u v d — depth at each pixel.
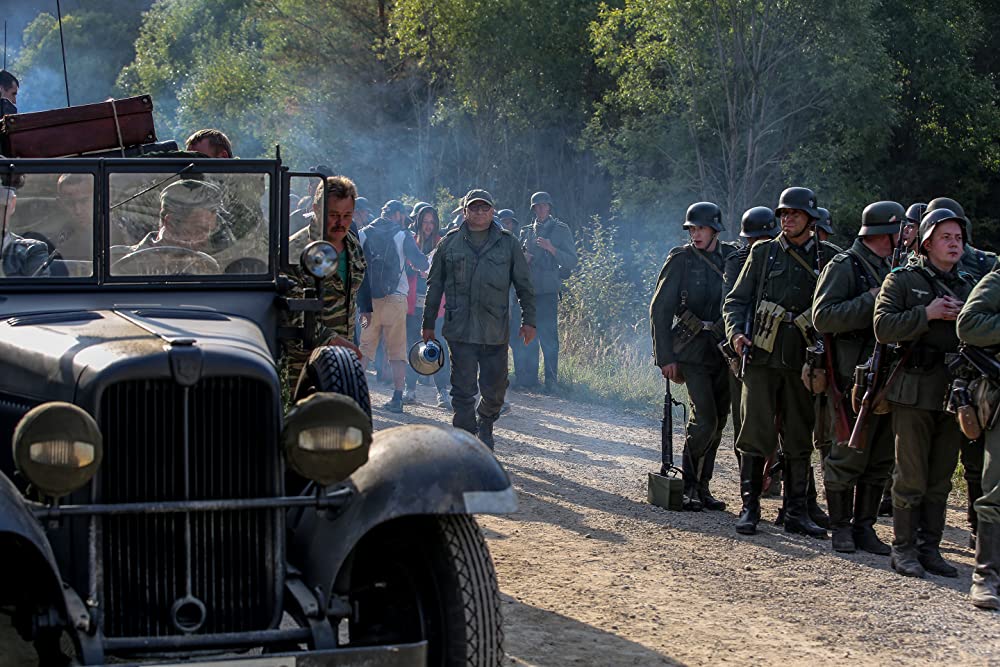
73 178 5.45
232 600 4.46
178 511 4.34
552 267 15.48
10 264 5.41
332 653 4.18
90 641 4.18
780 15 29.45
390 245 12.98
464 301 10.21
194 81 43.31
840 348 8.08
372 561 5.11
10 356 4.85
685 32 30.50
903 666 5.99
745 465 8.62
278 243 5.70
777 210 8.53
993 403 6.96
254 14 44.25
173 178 5.57
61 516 4.20
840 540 8.16
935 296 7.43
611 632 6.32
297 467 4.38
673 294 9.25
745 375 8.49
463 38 36.50
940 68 33.34
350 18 41.78
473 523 4.78
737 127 30.50
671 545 8.20
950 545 8.55
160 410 4.37
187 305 5.46
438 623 4.66
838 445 8.11
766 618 6.68
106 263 5.50
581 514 9.02
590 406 14.64
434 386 15.70
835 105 29.80
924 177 34.19
